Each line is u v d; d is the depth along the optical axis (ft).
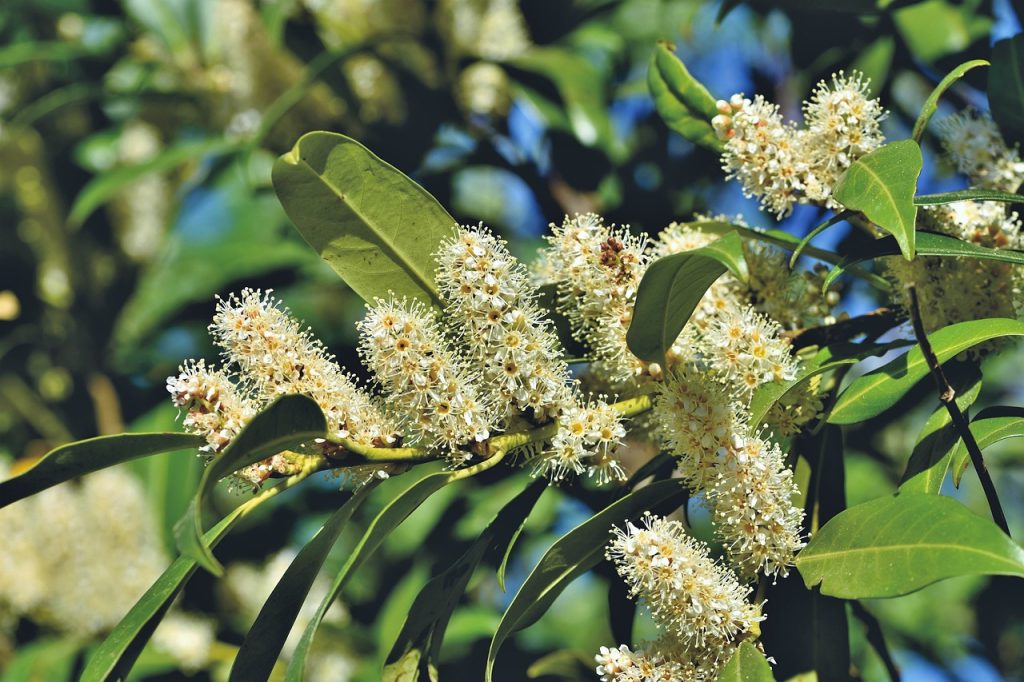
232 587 4.48
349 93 4.39
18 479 3.01
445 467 3.08
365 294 3.13
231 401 3.02
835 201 3.10
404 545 4.49
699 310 3.15
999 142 3.24
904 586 2.94
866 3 3.58
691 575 3.02
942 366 3.12
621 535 3.05
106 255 5.29
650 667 3.03
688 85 3.32
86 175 5.25
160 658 4.18
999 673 4.35
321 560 3.07
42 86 5.37
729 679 3.00
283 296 4.57
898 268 3.16
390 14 4.40
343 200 3.10
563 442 3.08
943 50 3.78
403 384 3.03
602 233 3.14
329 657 4.18
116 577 4.13
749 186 3.13
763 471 3.04
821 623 3.15
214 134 5.04
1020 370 5.00
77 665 4.11
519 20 4.45
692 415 3.06
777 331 3.16
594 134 4.21
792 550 3.05
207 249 4.50
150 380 4.87
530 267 3.22
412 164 4.40
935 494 3.03
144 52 5.12
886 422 3.88
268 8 4.43
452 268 3.06
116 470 4.21
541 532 4.34
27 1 5.22
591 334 3.15
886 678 4.09
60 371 5.22
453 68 4.41
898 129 3.96
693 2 4.63
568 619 5.71
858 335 3.20
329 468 3.04
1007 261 3.03
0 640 4.29
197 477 4.42
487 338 3.05
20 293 5.23
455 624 4.09
